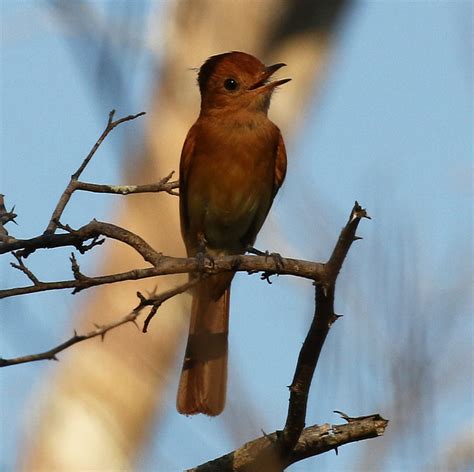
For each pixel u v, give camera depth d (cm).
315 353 798
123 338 1237
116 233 859
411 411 754
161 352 1236
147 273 831
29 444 1151
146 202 1345
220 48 1407
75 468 1137
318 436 819
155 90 1385
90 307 1291
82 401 1170
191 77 1380
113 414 1166
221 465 846
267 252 1050
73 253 796
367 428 797
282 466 841
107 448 1148
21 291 786
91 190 910
